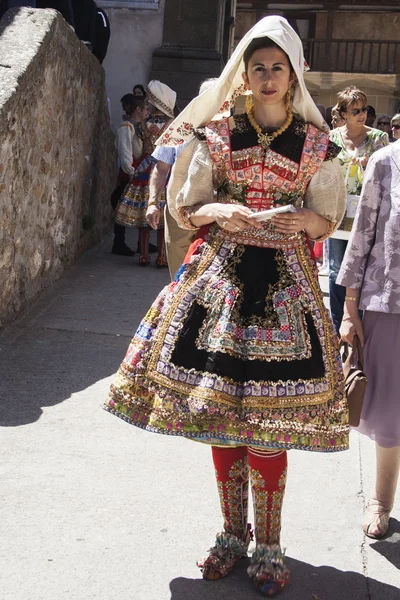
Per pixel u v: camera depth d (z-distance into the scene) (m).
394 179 2.88
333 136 5.40
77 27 8.70
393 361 2.93
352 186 5.22
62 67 6.35
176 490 3.37
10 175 5.16
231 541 2.83
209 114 2.82
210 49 10.90
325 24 24.33
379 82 24.06
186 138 2.86
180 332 2.60
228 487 2.80
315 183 2.71
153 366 2.61
